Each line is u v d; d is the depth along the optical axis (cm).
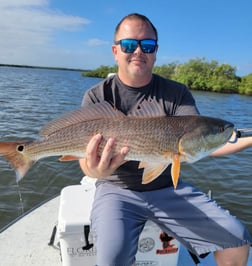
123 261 61
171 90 82
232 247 66
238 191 180
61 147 65
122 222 66
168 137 63
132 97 81
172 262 75
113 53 84
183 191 73
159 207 72
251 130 78
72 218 69
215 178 199
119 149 62
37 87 993
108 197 72
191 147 64
